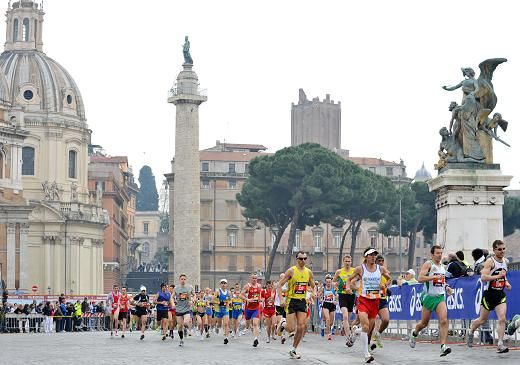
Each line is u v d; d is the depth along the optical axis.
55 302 110.00
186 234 155.75
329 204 170.25
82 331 100.19
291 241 173.38
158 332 84.12
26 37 192.25
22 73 186.88
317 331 70.19
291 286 39.25
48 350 52.06
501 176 51.62
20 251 153.38
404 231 195.25
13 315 97.88
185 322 55.91
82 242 181.88
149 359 42.47
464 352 38.44
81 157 190.50
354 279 36.16
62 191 184.62
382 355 39.34
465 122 52.28
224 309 58.41
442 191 53.06
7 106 155.75
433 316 48.75
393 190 182.00
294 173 169.38
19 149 155.62
